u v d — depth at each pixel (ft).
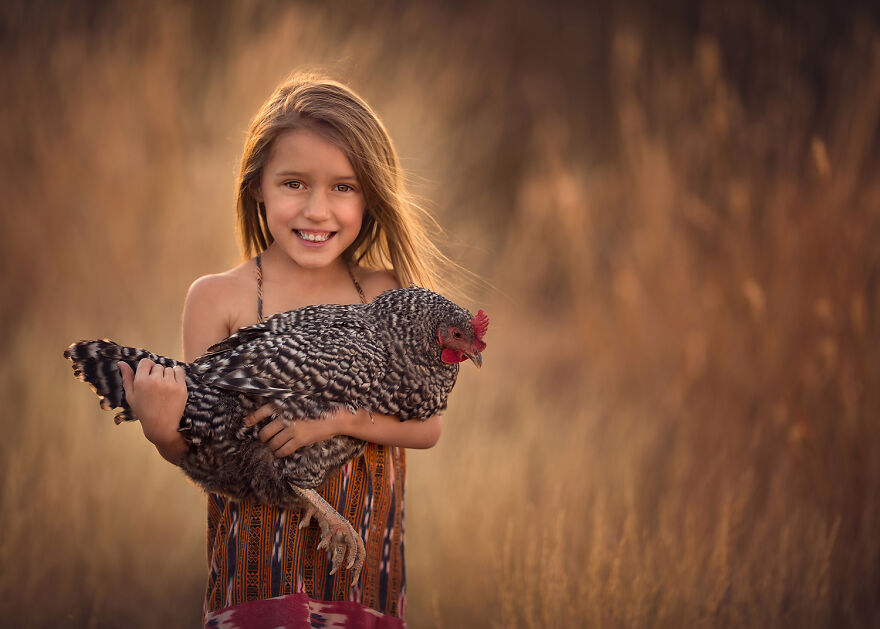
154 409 7.30
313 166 8.43
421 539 15.79
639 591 12.38
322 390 7.62
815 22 26.73
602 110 38.22
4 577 13.69
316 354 7.62
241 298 8.93
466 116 32.22
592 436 19.04
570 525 14.78
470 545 14.97
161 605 14.60
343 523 7.89
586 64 40.55
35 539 14.40
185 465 7.93
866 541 14.12
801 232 18.74
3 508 14.82
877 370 16.22
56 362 19.97
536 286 28.71
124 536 15.43
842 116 20.15
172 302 22.30
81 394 18.44
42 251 23.39
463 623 14.10
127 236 23.24
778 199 19.58
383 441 8.33
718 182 21.84
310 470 7.77
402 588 9.17
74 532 14.97
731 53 26.05
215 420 7.59
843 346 17.01
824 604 12.86
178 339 21.15
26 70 25.35
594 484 16.63
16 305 23.03
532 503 15.94
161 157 24.43
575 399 21.91
